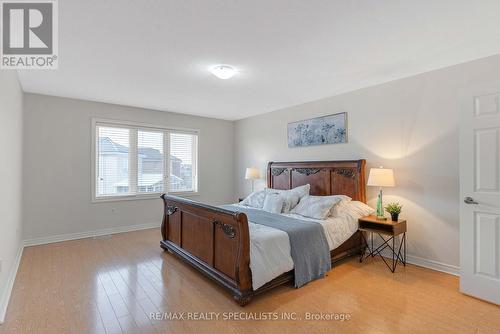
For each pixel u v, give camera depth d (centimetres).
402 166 333
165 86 364
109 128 466
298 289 261
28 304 227
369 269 311
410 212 326
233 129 629
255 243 243
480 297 239
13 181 298
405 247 329
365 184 368
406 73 316
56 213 415
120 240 423
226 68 292
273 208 376
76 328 196
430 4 181
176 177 547
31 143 394
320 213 327
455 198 291
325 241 295
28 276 284
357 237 351
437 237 305
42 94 402
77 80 338
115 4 180
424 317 212
